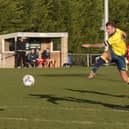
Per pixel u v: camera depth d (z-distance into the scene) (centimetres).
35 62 8231
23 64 8194
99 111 2652
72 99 3234
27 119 2394
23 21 9525
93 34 10269
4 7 9281
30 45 8456
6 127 2173
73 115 2516
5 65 8275
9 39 8312
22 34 8206
